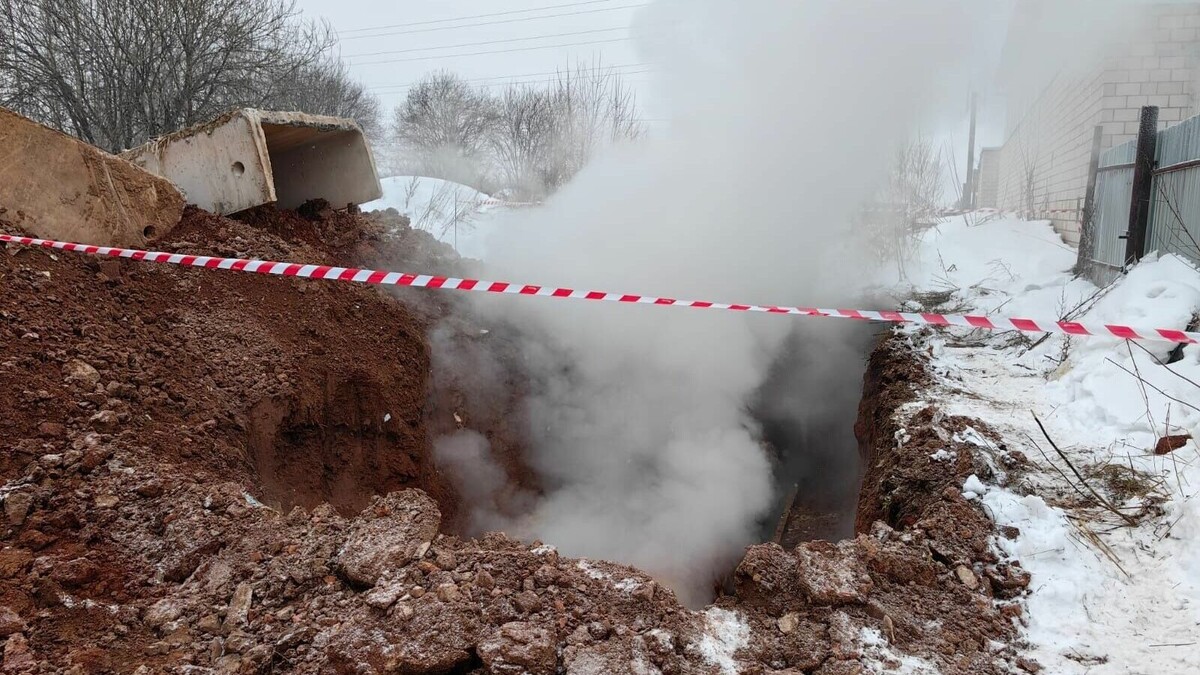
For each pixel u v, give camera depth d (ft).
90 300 15.28
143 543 10.49
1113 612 10.21
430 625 8.80
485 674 8.37
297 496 15.43
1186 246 19.90
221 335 16.35
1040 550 11.44
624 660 8.55
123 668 8.35
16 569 9.52
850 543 11.22
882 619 9.79
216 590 9.66
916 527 12.07
